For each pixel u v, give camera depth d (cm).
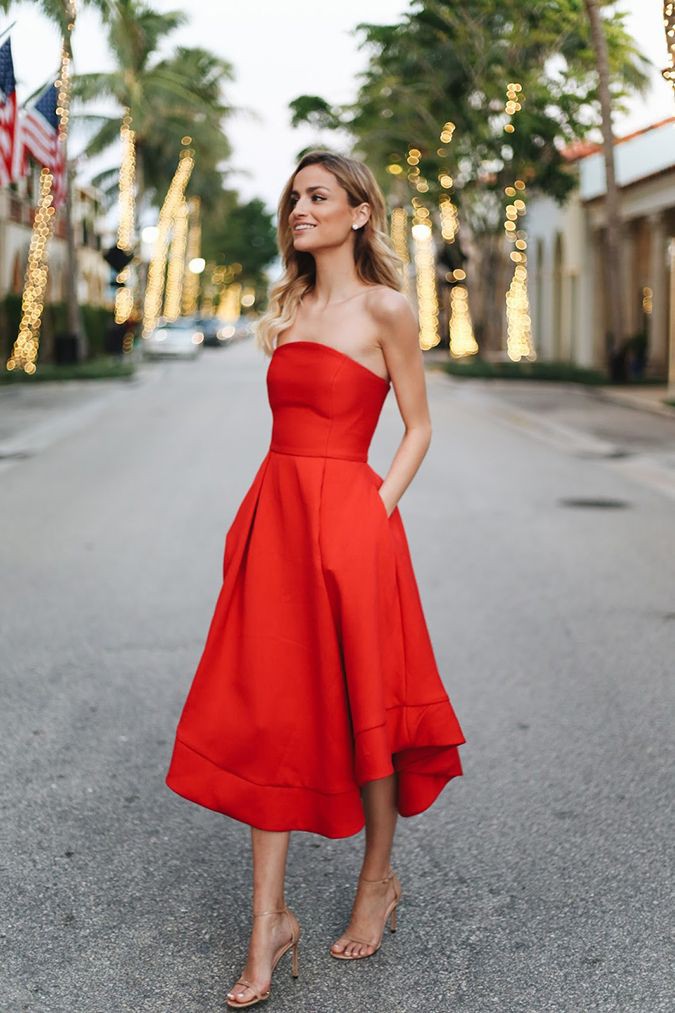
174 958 305
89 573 782
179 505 1062
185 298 8662
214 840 379
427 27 2811
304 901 339
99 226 6425
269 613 289
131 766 442
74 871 355
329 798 286
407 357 295
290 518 291
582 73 2709
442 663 578
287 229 307
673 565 825
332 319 295
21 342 3005
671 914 329
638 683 547
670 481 1277
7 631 638
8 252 3578
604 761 447
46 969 299
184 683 545
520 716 499
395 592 295
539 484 1238
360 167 299
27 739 470
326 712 285
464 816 397
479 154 3080
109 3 3178
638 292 3366
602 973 298
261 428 1811
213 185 5522
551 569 806
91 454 1472
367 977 297
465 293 4338
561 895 341
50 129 1908
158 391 2748
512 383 2981
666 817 396
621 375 2731
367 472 297
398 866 360
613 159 2620
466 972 299
